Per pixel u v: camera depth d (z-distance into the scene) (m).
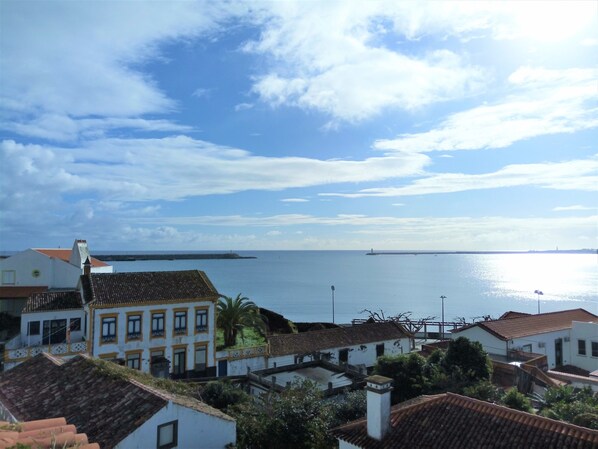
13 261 50.72
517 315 54.88
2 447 11.41
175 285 45.31
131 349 41.09
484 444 14.74
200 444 16.88
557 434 14.44
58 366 21.50
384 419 16.34
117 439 14.67
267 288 167.88
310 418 21.97
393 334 51.38
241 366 44.75
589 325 44.69
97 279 43.06
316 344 46.62
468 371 30.56
